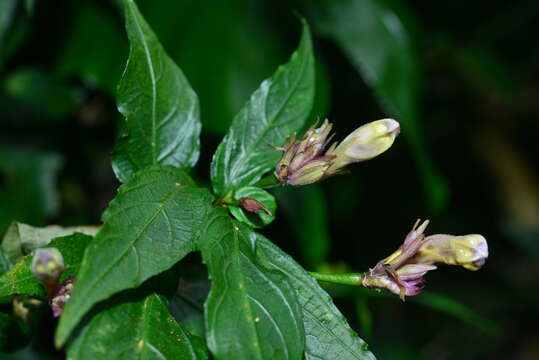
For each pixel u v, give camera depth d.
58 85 0.62
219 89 0.61
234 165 0.43
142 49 0.42
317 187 0.62
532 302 0.97
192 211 0.40
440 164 0.98
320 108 0.61
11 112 0.62
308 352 0.40
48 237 0.44
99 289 0.37
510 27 0.94
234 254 0.40
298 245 0.62
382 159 0.83
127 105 0.42
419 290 0.42
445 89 0.95
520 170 1.00
